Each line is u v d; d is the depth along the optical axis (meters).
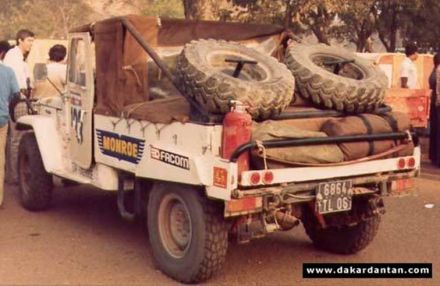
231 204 5.33
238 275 6.20
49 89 9.40
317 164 5.63
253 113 5.60
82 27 7.23
